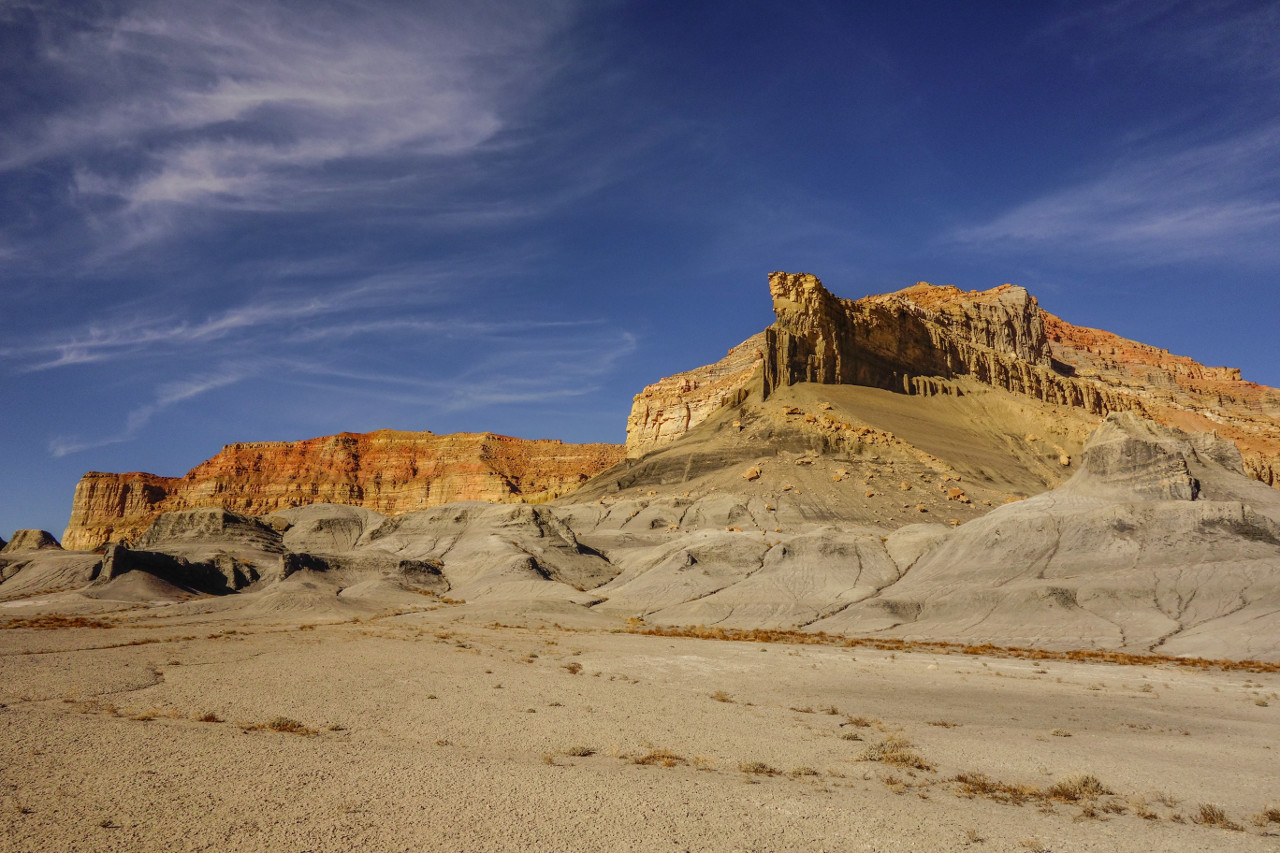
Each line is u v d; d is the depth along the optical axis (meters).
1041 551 80.12
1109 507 80.94
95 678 31.84
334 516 159.50
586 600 91.62
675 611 84.88
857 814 17.05
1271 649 51.44
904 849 15.00
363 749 21.64
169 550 130.25
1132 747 26.08
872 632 71.25
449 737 24.59
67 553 135.25
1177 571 68.19
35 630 55.16
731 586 92.56
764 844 15.04
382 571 105.38
